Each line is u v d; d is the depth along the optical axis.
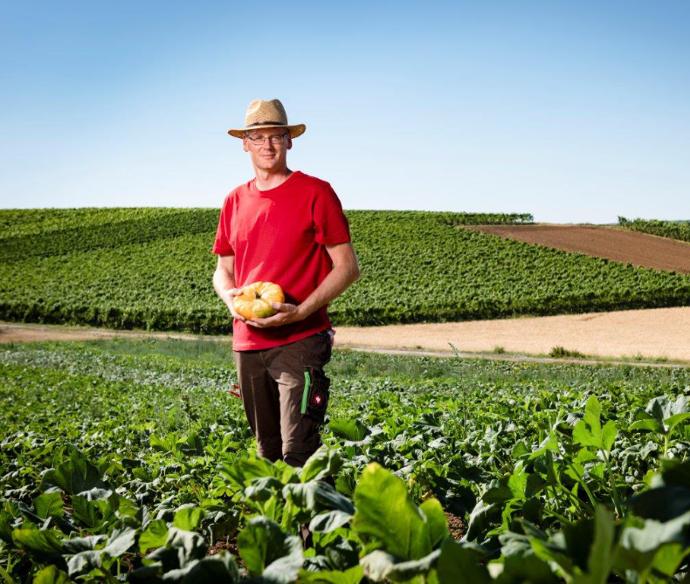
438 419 6.03
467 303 44.12
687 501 1.16
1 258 71.12
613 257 62.28
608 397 7.24
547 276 56.72
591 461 2.63
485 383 17.30
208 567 1.34
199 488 3.93
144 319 46.16
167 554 1.58
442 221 80.12
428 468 3.41
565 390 10.27
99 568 1.70
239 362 3.54
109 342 35.97
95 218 87.56
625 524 1.09
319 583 1.38
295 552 1.37
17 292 57.53
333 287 3.41
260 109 3.48
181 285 59.41
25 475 4.70
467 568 1.07
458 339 36.78
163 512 2.74
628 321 40.81
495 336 37.41
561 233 72.50
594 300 44.88
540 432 4.09
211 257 68.12
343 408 9.37
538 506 1.98
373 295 51.66
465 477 3.50
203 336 43.12
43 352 30.09
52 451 5.48
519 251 64.44
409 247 67.25
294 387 3.36
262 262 3.51
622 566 1.01
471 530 2.03
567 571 1.11
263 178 3.59
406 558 1.29
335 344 35.53
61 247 74.12
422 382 17.81
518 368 23.73
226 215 3.79
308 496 1.71
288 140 3.59
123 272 64.69
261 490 1.83
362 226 76.12
